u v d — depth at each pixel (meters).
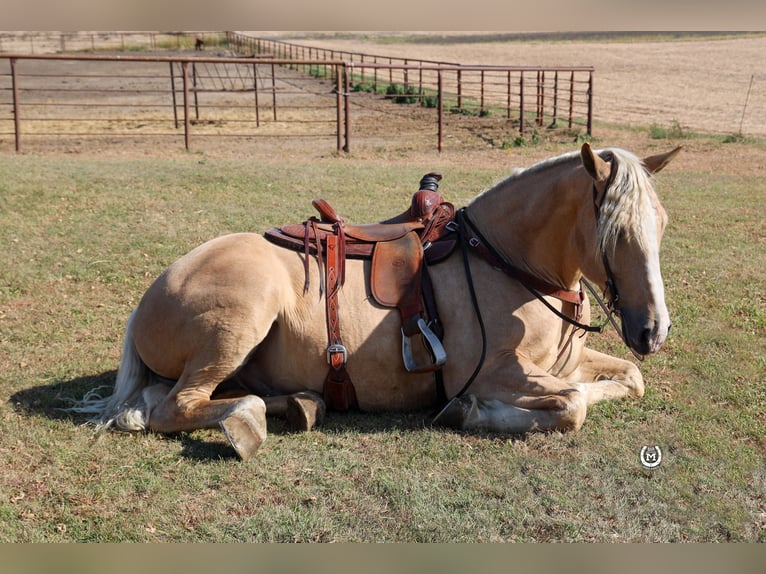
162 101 24.58
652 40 64.38
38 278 6.77
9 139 16.52
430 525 3.38
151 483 3.68
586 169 3.73
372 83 30.42
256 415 3.95
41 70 38.62
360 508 3.52
